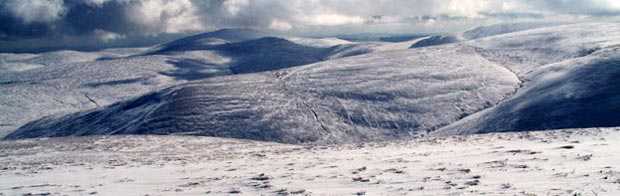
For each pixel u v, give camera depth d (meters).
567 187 9.09
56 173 19.17
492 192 9.09
